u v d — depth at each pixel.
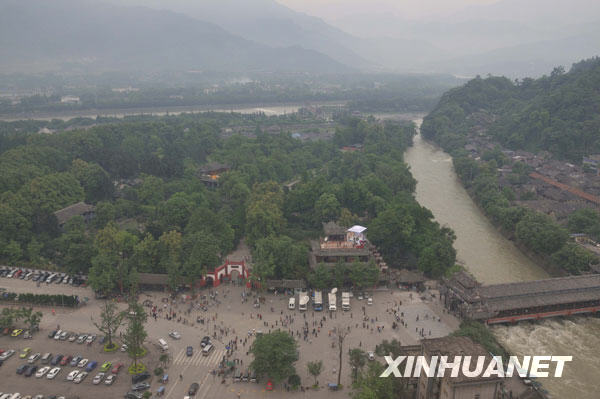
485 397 124.62
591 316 195.38
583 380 154.88
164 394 140.88
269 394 141.75
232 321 182.88
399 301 199.50
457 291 189.25
